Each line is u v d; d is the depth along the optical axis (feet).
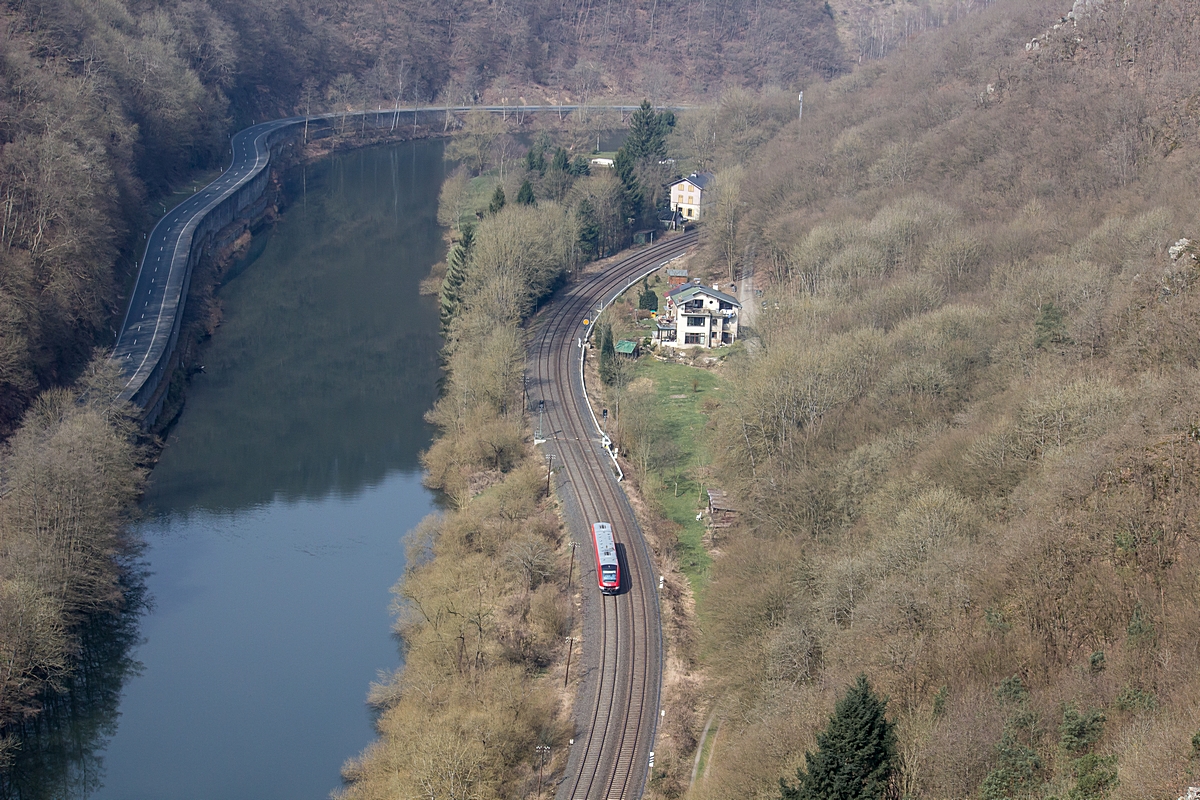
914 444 461.37
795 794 276.00
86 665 450.30
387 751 381.19
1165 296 476.13
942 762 292.81
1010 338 514.27
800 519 450.30
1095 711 292.40
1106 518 359.25
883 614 353.92
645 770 377.50
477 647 421.59
